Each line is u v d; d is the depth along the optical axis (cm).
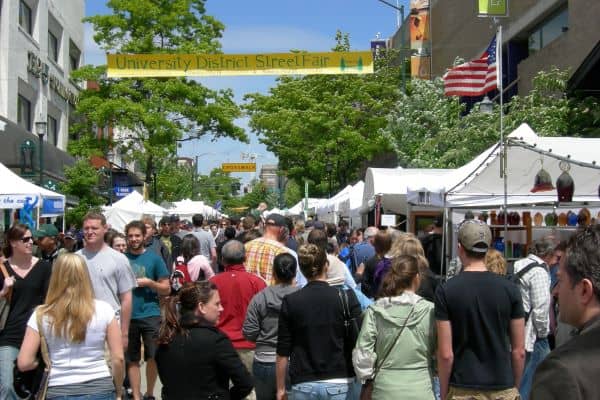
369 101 3241
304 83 3388
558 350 190
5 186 1107
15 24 2612
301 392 501
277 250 749
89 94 3027
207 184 8738
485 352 461
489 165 964
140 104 2914
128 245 771
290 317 512
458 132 2230
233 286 645
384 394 474
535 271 646
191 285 430
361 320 513
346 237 1886
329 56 1792
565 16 2342
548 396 183
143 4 2988
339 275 711
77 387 433
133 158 3000
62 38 3484
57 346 436
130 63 1778
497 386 458
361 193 2191
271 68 1803
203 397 419
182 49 2978
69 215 2528
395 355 478
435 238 1159
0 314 628
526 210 1210
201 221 1377
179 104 2966
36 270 644
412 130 2578
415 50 3897
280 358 517
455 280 475
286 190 8175
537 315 639
